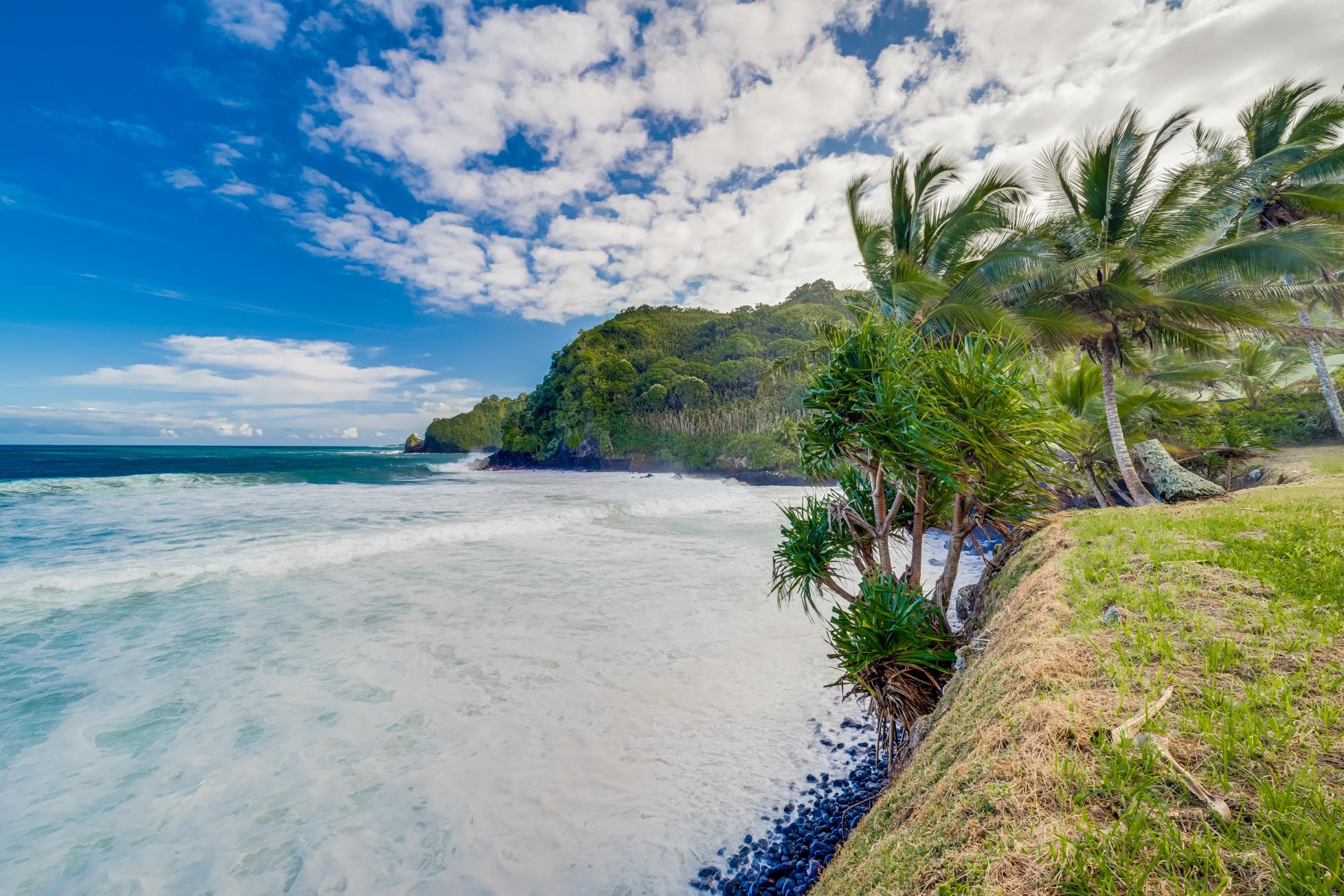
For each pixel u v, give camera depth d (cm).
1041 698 234
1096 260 1075
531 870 413
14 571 1057
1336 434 1819
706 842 441
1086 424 1609
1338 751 168
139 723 584
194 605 944
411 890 393
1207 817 152
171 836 434
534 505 2370
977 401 466
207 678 684
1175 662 243
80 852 414
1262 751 172
